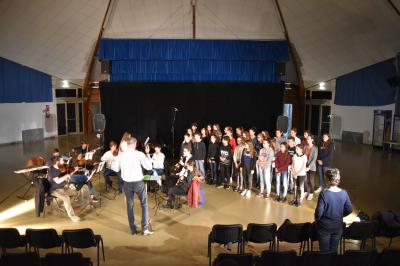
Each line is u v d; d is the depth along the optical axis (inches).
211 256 230.1
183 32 587.5
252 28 588.4
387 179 425.1
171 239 254.8
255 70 605.6
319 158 359.6
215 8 552.4
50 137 732.0
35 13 542.9
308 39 612.4
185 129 585.0
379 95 627.5
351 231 216.7
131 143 249.0
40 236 208.4
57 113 746.2
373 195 361.7
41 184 293.4
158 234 263.4
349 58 628.4
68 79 735.7
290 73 716.7
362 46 585.6
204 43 588.4
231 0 540.4
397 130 599.8
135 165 250.7
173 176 341.4
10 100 649.0
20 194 358.3
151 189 367.2
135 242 249.4
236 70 603.5
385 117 619.2
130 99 579.8
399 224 230.8
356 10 505.7
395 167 490.0
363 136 674.2
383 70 613.6
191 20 570.3
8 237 210.4
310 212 311.1
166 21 573.9
